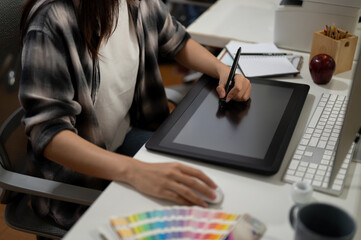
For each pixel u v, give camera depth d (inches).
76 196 39.6
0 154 43.6
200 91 51.4
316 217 28.0
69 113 41.0
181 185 34.8
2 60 44.8
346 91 52.7
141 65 54.7
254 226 32.1
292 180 37.3
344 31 59.4
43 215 46.5
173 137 42.4
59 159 38.9
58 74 41.4
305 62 61.4
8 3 44.9
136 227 31.7
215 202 34.5
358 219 33.5
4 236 71.9
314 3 61.0
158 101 59.1
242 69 57.1
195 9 109.3
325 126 44.6
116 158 38.0
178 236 31.0
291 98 49.2
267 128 43.4
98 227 32.5
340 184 36.6
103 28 44.6
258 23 74.6
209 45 71.0
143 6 54.7
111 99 50.2
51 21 41.7
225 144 41.1
